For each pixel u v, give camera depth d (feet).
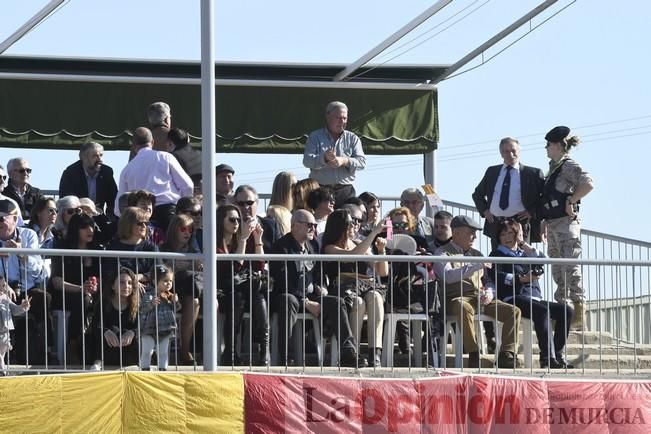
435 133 213.46
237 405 144.05
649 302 165.27
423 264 162.61
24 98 204.03
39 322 151.43
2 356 146.30
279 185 170.50
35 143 203.51
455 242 168.76
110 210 183.62
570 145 182.70
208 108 147.84
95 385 141.49
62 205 162.91
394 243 167.43
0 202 153.28
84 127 204.95
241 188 157.07
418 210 184.34
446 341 159.33
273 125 209.26
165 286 148.77
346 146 188.55
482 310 162.91
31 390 140.05
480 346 156.66
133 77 206.59
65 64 208.13
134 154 174.29
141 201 157.79
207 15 148.25
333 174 186.80
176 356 148.87
